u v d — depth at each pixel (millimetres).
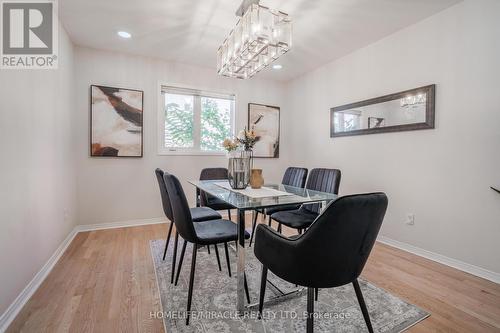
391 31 2646
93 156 3119
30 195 1742
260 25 1817
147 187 3449
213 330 1353
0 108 1396
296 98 4230
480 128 2023
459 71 2146
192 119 3766
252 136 2121
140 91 3346
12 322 1399
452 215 2203
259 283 1874
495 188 1943
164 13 2334
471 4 2064
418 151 2457
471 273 2068
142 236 2916
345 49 3098
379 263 2256
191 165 3729
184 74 3637
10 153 1488
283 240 1146
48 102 2127
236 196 1767
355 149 3146
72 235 2838
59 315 1462
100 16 2387
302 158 4094
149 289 1755
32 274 1739
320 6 2209
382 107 2787
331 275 1069
